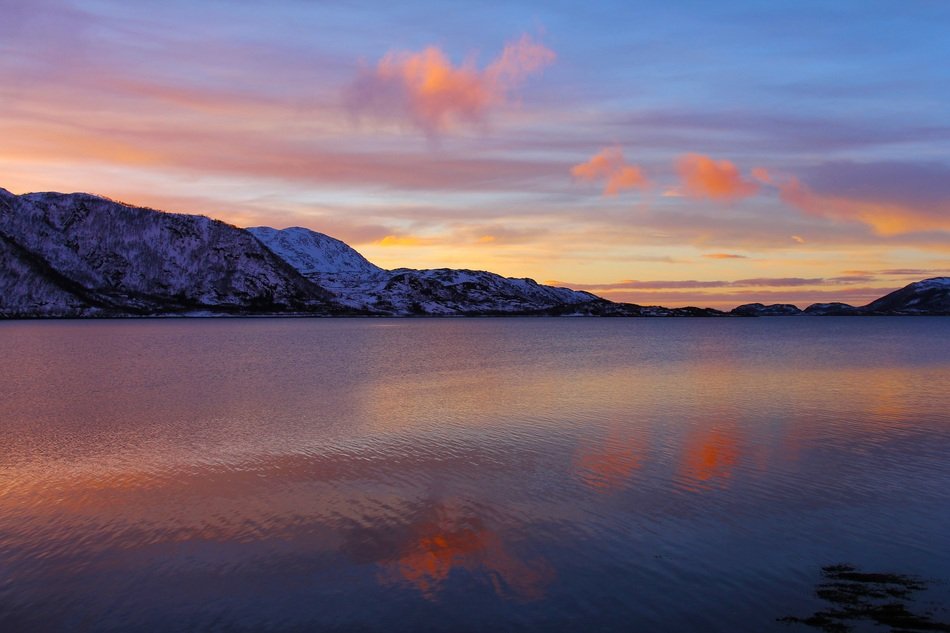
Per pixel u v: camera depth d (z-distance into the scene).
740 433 25.52
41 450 23.28
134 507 16.69
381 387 42.28
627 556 13.41
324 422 28.75
